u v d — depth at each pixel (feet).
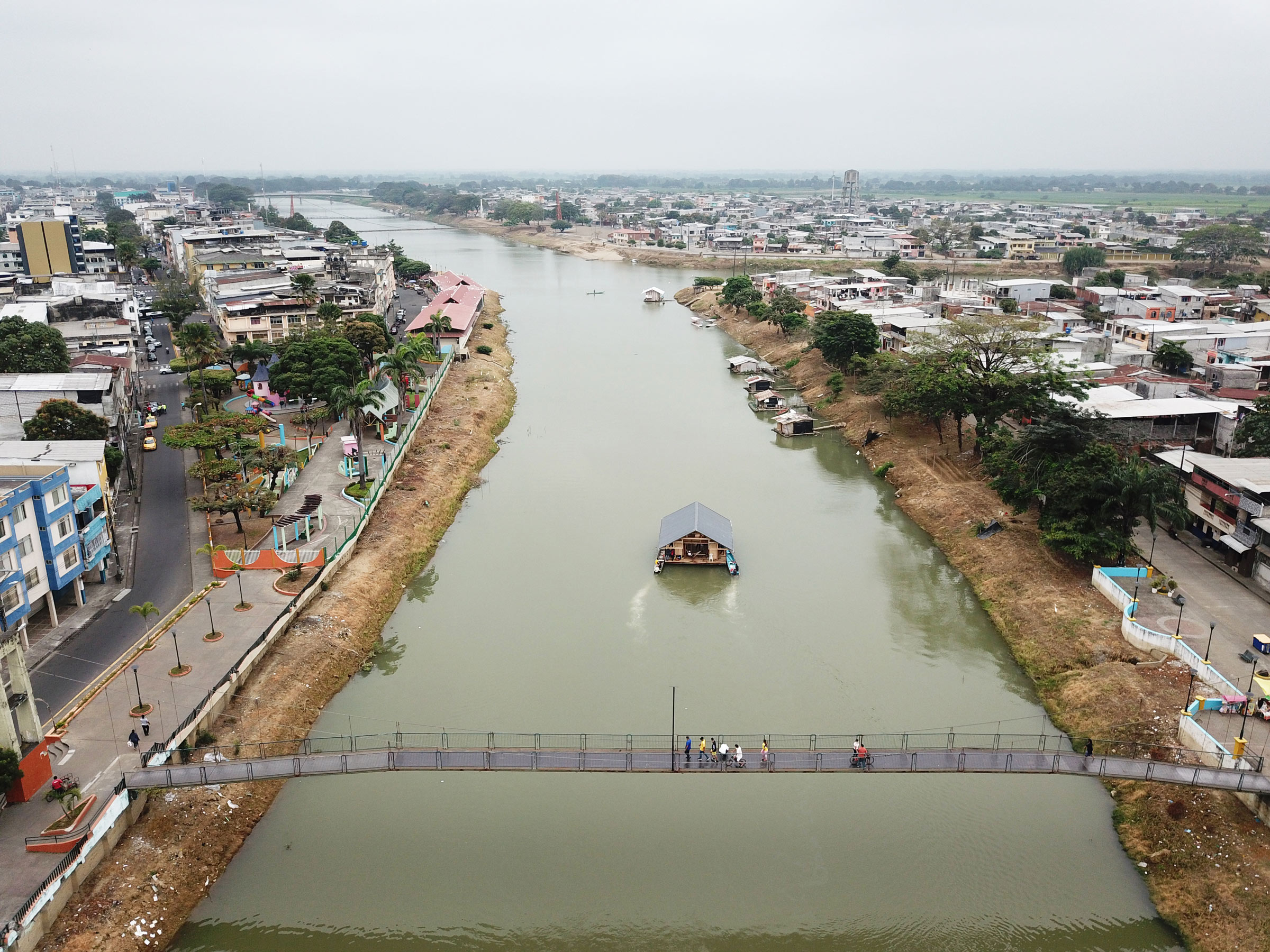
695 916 192.03
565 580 337.52
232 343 622.95
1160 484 300.40
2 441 338.13
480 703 261.65
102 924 180.65
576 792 231.30
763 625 305.53
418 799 228.02
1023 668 281.54
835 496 420.77
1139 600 291.17
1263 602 290.56
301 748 237.45
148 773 204.13
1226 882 192.13
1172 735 232.73
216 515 363.76
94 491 301.43
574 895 197.47
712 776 237.66
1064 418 353.31
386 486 395.75
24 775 198.08
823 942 185.68
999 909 194.18
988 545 347.15
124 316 618.03
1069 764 206.39
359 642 290.97
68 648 265.13
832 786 232.94
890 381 489.67
